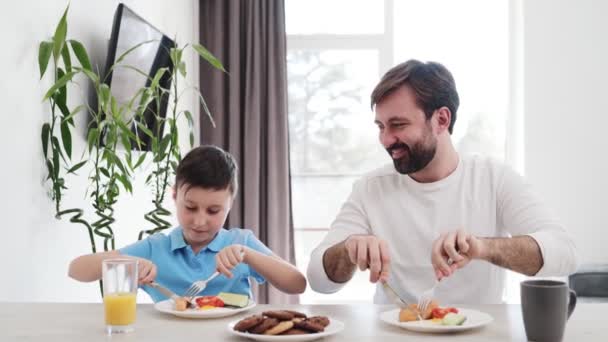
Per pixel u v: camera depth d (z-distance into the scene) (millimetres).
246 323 1015
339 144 4074
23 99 1676
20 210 1662
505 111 3947
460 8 3971
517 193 1548
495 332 1051
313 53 4059
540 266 1294
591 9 3732
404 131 1486
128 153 2156
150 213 2479
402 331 1064
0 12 1555
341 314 1211
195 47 2348
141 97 2422
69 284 2010
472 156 1654
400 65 1534
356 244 1243
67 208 1984
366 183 1680
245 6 3889
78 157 2072
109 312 1050
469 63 3969
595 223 3744
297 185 4078
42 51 1689
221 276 1593
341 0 4047
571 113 3758
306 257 4074
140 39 2406
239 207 3855
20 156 1660
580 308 1230
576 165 3754
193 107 3809
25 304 1276
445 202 1589
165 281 1607
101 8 2273
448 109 1526
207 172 1546
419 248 1591
